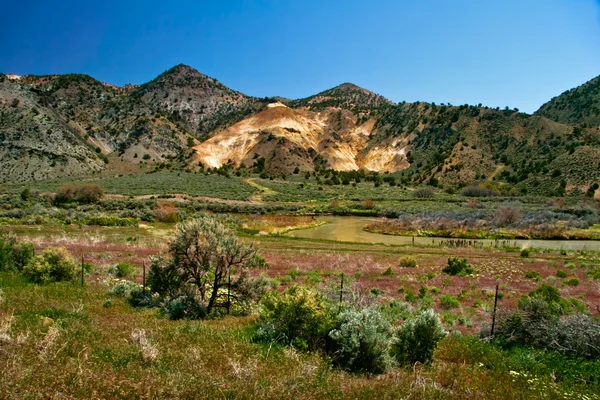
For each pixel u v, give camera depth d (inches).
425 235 2271.2
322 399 261.6
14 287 641.6
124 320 467.8
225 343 374.9
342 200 4005.9
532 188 4948.3
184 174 5925.2
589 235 2165.4
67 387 226.8
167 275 610.9
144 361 296.7
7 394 208.1
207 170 7007.9
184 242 602.2
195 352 324.8
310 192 4692.4
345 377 321.1
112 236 1704.0
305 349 386.6
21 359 259.8
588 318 463.2
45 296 579.5
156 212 2588.6
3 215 2225.6
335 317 411.2
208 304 606.9
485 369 395.5
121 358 297.1
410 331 415.8
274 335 404.2
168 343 360.2
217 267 608.7
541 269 1286.9
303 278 1042.1
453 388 326.3
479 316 719.1
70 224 2068.2
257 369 304.2
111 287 725.9
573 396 334.6
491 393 318.7
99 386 233.8
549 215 2780.5
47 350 289.3
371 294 854.5
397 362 384.5
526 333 494.6
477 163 6466.5
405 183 6077.8
